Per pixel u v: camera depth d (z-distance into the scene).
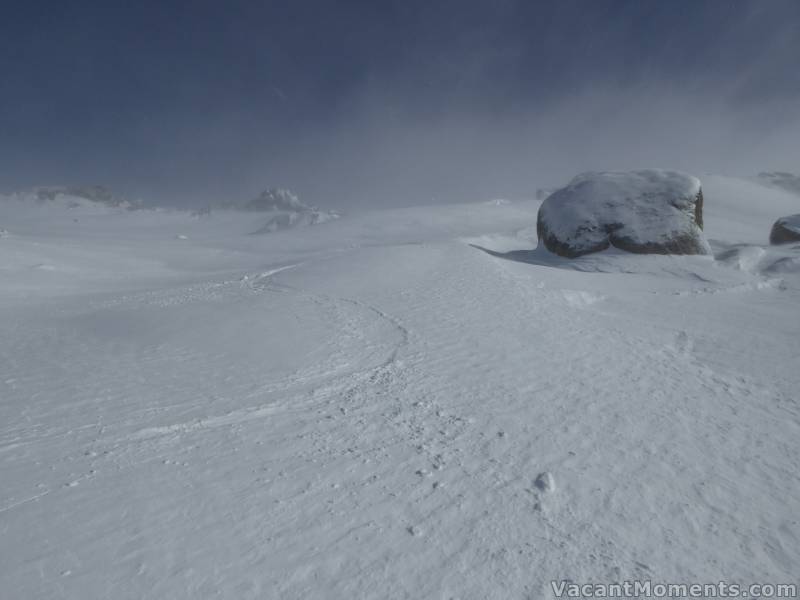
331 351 10.64
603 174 33.06
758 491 6.46
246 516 4.83
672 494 6.14
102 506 4.80
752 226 87.00
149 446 6.10
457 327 13.32
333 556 4.39
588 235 29.62
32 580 3.79
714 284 23.61
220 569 4.10
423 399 8.41
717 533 5.46
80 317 14.12
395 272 20.81
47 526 4.43
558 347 12.23
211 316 13.37
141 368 9.12
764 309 19.42
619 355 12.11
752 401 9.95
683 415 8.77
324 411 7.59
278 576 4.09
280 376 8.94
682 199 29.27
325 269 22.19
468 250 26.03
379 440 6.77
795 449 7.86
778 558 5.13
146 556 4.17
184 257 44.66
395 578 4.21
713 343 14.46
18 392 7.79
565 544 4.91
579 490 5.96
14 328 12.74
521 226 73.81
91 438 6.22
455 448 6.73
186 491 5.17
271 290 17.81
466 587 4.18
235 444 6.31
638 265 26.88
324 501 5.21
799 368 12.34
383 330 12.66
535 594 4.20
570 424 7.88
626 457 6.98
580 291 19.86
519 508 5.43
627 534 5.23
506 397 8.80
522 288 18.62
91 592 3.74
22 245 36.06
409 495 5.48
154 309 14.60
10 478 5.18
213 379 8.64
